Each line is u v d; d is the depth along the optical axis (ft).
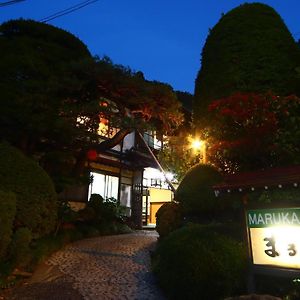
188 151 40.98
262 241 18.26
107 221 53.83
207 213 31.09
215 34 37.91
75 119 41.27
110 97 43.93
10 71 38.91
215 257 20.35
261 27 35.14
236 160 29.68
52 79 39.04
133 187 71.92
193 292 19.79
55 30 47.85
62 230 40.09
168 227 33.42
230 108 26.40
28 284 23.54
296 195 20.21
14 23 46.50
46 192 29.09
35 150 44.55
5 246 23.20
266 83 32.78
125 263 29.68
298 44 39.73
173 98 44.24
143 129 41.75
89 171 55.01
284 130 26.96
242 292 19.44
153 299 21.09
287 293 18.43
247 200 19.42
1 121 37.40
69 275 25.88
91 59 40.14
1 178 26.58
